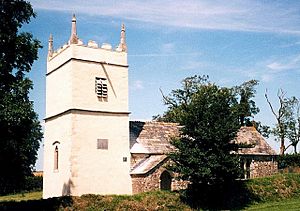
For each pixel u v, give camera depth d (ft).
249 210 116.47
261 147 164.86
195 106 115.85
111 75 130.82
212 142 112.27
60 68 131.54
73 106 122.11
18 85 94.12
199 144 114.32
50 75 139.13
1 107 90.79
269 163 164.25
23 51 99.19
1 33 94.17
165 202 115.96
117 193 125.70
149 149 135.03
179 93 233.76
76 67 124.47
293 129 252.01
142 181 124.16
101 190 123.03
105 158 125.39
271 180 145.48
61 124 127.44
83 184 120.37
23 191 207.31
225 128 112.16
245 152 155.94
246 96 249.14
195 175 110.73
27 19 101.91
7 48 97.04
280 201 134.00
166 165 118.62
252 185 138.10
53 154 131.44
